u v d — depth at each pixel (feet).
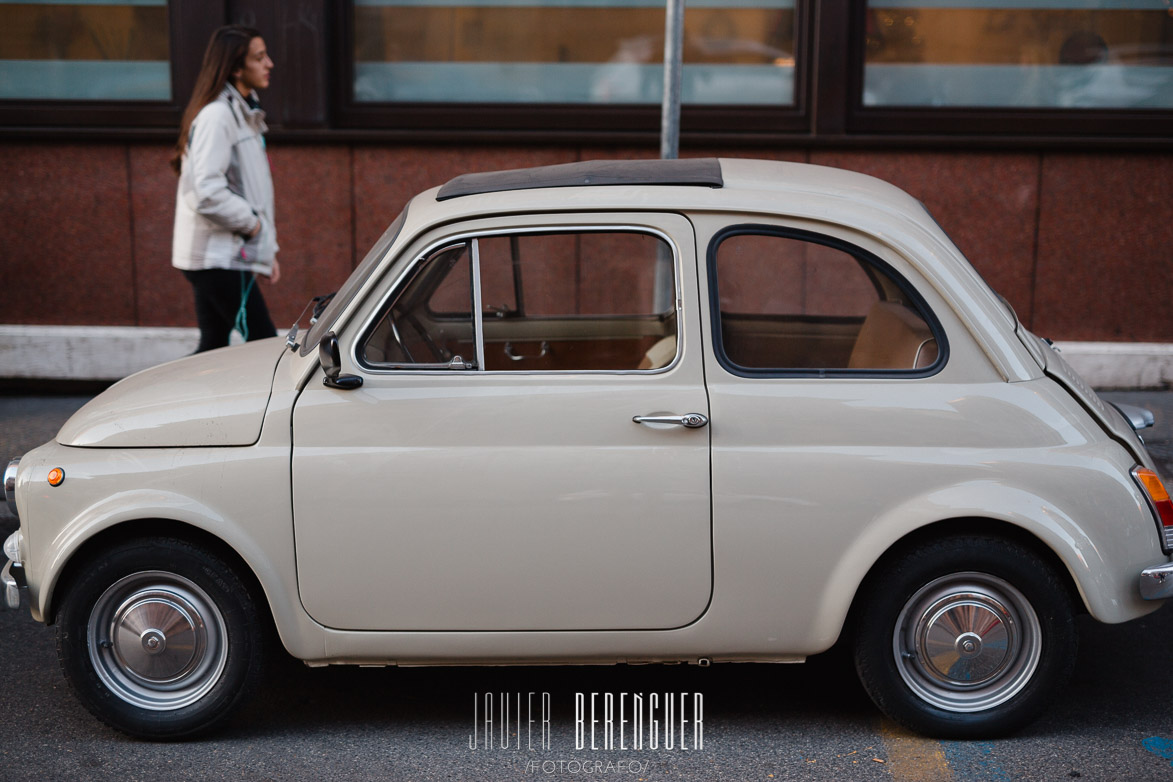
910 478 11.16
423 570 11.41
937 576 11.42
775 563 11.29
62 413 23.32
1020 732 12.09
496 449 11.27
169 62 25.14
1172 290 24.99
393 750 11.94
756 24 24.97
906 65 25.03
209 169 18.34
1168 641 14.60
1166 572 11.21
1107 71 25.00
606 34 25.29
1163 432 21.17
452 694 13.28
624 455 11.21
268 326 19.88
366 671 13.92
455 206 11.62
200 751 11.92
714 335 11.35
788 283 11.43
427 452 11.28
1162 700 12.89
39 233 25.26
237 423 11.47
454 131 24.99
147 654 11.87
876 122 24.90
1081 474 11.19
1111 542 11.17
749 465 11.18
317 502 11.34
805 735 12.13
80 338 25.18
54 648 14.64
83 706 12.23
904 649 11.67
